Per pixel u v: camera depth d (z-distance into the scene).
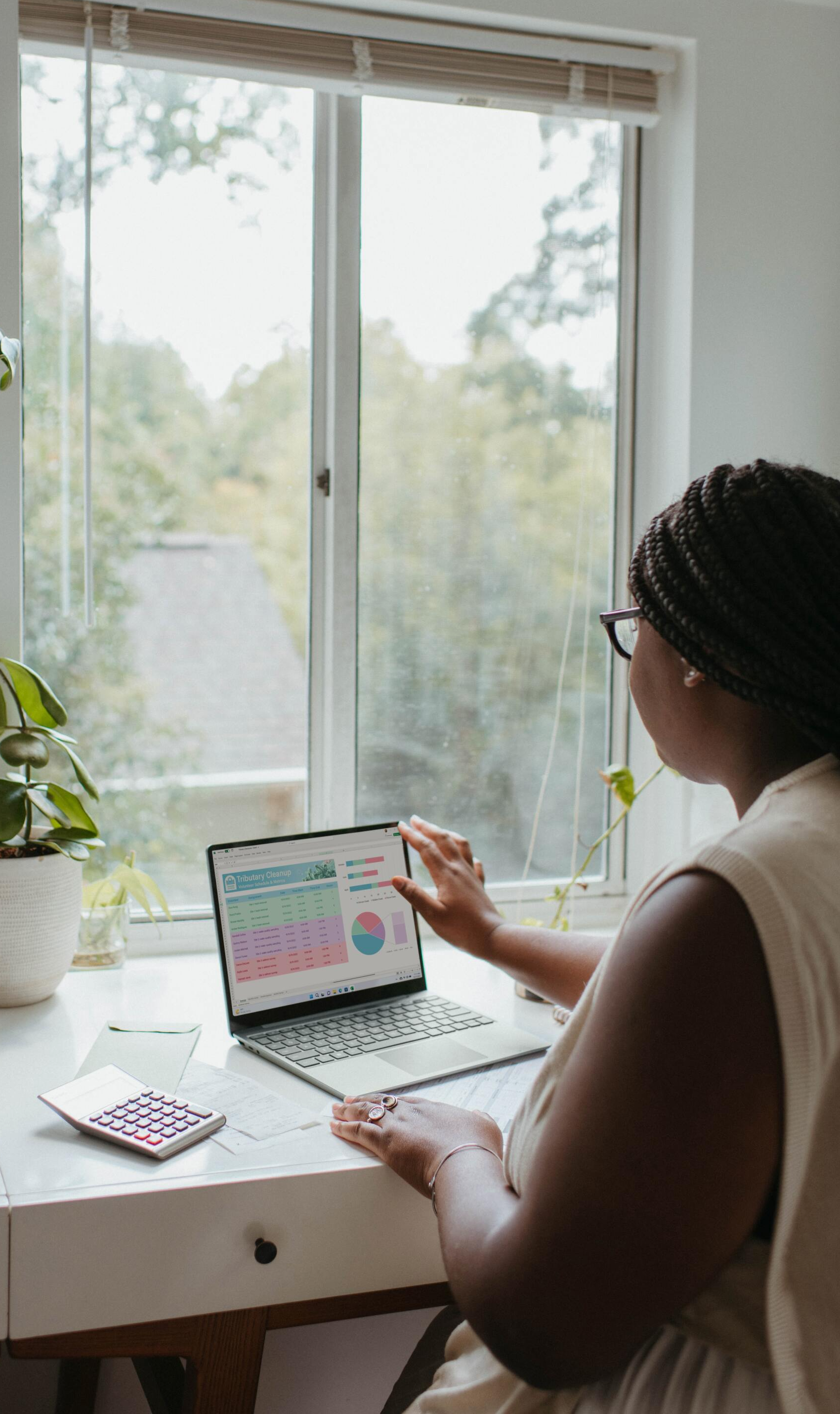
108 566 1.68
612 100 1.76
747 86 1.76
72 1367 1.43
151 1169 1.03
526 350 1.83
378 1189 1.05
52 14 1.54
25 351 1.61
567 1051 0.81
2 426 1.53
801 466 0.83
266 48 1.61
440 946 1.77
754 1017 0.64
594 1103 0.66
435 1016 1.40
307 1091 1.20
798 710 0.72
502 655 1.86
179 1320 1.03
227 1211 1.01
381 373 1.77
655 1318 0.65
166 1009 1.44
